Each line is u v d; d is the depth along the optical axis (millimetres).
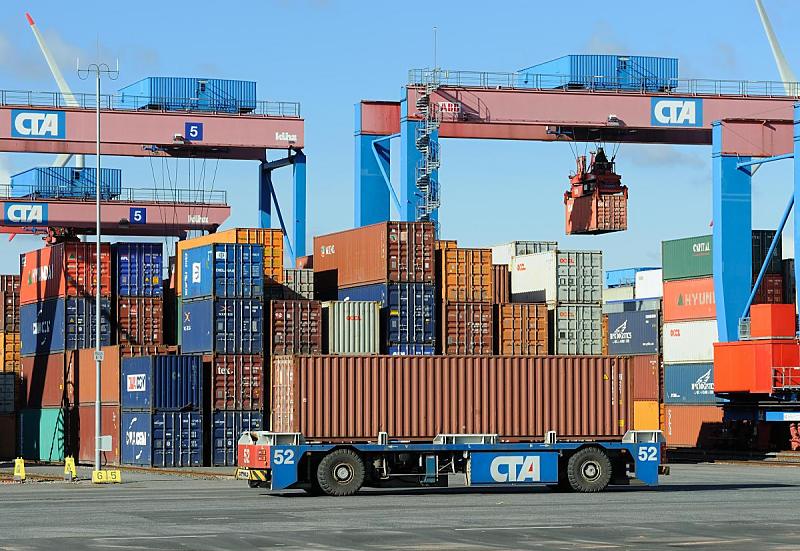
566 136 74125
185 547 27547
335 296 66000
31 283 72562
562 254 65250
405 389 44375
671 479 51594
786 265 74938
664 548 27688
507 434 45000
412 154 69438
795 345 68188
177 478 52781
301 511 36219
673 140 75438
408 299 60875
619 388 45906
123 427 61688
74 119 72750
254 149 82250
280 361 44688
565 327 64875
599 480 44406
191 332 61969
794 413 68250
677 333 77062
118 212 102188
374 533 30375
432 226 61406
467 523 32750
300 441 42906
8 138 71562
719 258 71438
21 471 52094
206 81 79562
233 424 59656
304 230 78250
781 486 47188
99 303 51656
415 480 43781
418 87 69562
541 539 29312
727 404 71875
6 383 76812
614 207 78000
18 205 98125
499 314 63531
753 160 71438
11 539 29031
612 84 74062
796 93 74312
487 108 70250
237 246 60094
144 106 78812
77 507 37688
